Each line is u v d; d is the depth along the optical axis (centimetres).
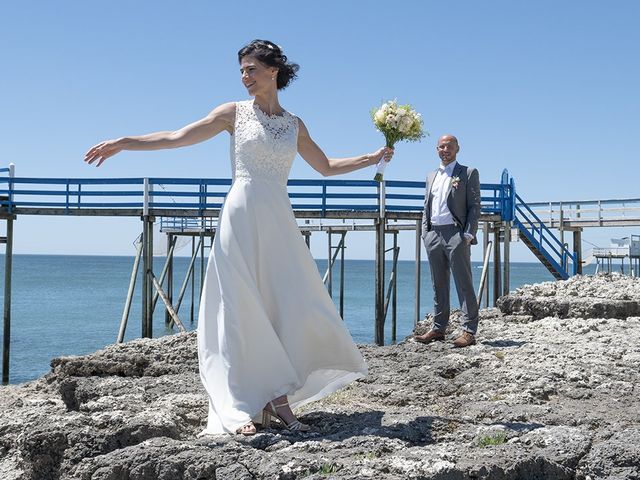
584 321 921
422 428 420
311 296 421
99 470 353
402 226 2386
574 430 407
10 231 1727
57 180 1717
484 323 959
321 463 334
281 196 420
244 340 405
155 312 3841
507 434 406
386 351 738
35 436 395
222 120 414
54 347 2384
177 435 412
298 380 414
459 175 754
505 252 1972
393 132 477
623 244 3023
